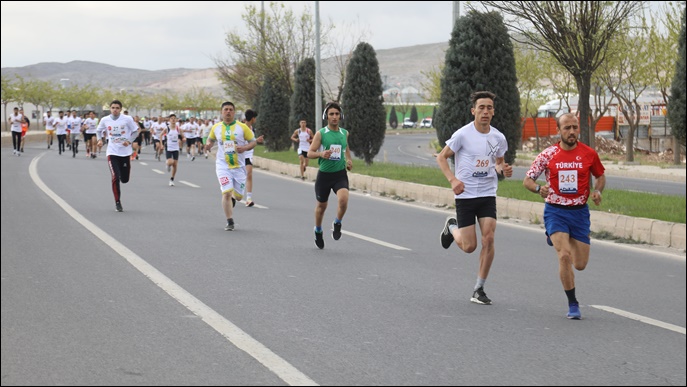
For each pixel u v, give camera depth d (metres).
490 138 9.28
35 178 25.98
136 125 17.52
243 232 14.51
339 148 12.48
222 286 9.65
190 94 136.75
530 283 10.48
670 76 44.72
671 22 44.06
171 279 10.00
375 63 35.09
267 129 47.97
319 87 38.22
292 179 29.61
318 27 38.06
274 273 10.59
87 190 22.03
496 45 26.06
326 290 9.58
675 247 14.01
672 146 50.56
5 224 14.95
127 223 15.31
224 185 14.76
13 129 41.88
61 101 107.69
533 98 64.00
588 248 8.84
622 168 39.78
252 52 49.25
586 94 21.69
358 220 17.02
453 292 9.70
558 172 8.67
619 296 9.82
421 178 25.23
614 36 23.22
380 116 35.00
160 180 26.55
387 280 10.34
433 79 74.19
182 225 15.23
